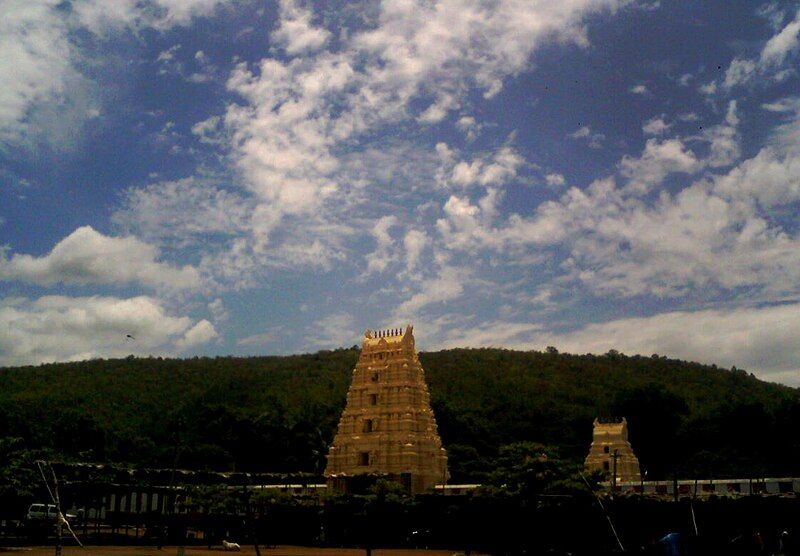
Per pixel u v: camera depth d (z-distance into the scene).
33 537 79.69
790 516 65.19
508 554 70.88
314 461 136.88
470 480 128.75
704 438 142.75
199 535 93.94
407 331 102.56
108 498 93.50
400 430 96.06
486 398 181.50
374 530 84.31
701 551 45.72
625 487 85.31
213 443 140.00
